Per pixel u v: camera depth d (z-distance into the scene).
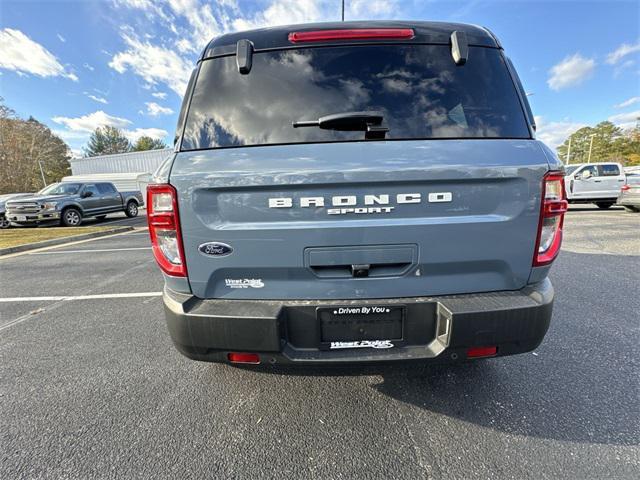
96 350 2.78
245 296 1.68
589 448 1.65
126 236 9.34
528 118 1.72
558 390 2.09
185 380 2.31
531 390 2.09
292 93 1.72
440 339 1.63
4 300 4.05
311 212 1.56
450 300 1.62
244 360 1.66
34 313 3.62
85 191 12.63
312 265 1.60
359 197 1.54
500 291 1.68
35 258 6.54
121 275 5.09
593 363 2.37
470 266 1.63
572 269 4.62
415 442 1.72
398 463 1.60
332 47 1.76
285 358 1.61
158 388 2.23
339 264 1.59
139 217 15.48
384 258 1.59
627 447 1.65
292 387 2.19
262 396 2.12
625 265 4.80
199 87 1.78
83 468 1.62
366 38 1.75
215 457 1.66
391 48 1.76
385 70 1.74
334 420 1.89
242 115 1.70
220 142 1.68
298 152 1.57
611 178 11.45
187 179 1.57
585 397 2.02
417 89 1.71
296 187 1.54
